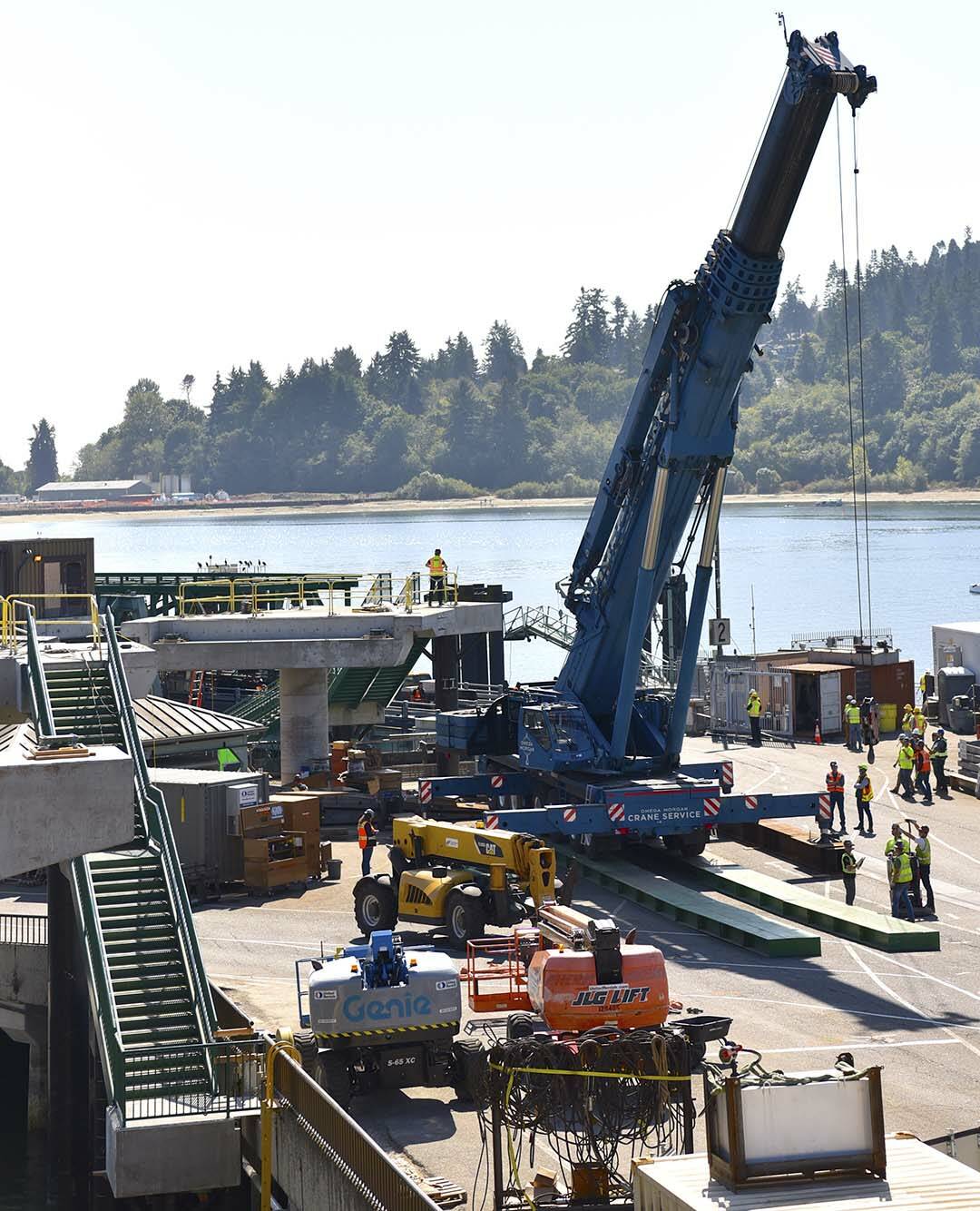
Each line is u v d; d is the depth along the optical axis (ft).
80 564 196.24
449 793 145.18
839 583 588.91
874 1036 92.84
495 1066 66.23
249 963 109.19
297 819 133.90
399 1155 75.20
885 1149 54.85
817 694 210.59
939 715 220.43
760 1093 53.16
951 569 637.30
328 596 206.08
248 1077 78.23
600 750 138.41
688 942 115.44
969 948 112.98
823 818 137.49
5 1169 104.73
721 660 226.79
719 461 129.49
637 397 132.46
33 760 79.92
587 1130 66.08
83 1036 103.60
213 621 177.68
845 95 108.47
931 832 152.46
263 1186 74.59
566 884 113.91
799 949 110.93
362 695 211.82
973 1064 87.61
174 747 158.20
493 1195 69.15
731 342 122.62
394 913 116.57
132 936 89.15
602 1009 77.25
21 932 110.52
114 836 79.92
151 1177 75.10
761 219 116.16
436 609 187.52
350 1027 80.18
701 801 133.28
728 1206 51.47
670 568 136.87
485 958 102.73
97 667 116.06
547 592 552.82
